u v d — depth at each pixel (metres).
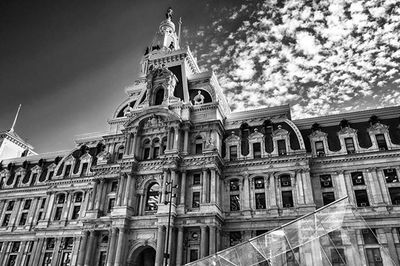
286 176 68.69
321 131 73.31
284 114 77.56
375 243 27.95
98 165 75.69
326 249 27.33
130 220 66.88
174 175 67.56
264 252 30.16
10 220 93.25
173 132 73.50
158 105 78.25
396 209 60.62
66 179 88.25
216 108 76.44
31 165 104.31
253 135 74.81
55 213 86.62
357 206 63.00
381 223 60.00
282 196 66.88
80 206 85.00
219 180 70.00
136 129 76.44
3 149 119.00
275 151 71.19
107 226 68.38
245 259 30.84
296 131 72.69
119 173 72.94
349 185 65.44
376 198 62.56
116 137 82.00
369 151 66.94
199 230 63.38
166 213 62.69
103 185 74.50
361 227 28.12
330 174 67.88
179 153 69.75
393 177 63.88
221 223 65.75
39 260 81.19
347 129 71.25
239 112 83.06
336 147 70.38
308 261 27.62
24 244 87.88
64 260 79.38
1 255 88.19
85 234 69.31
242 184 69.94
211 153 68.00
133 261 65.00
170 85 80.81
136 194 70.69
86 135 97.81
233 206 68.75
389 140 67.06
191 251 62.06
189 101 79.19
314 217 29.59
